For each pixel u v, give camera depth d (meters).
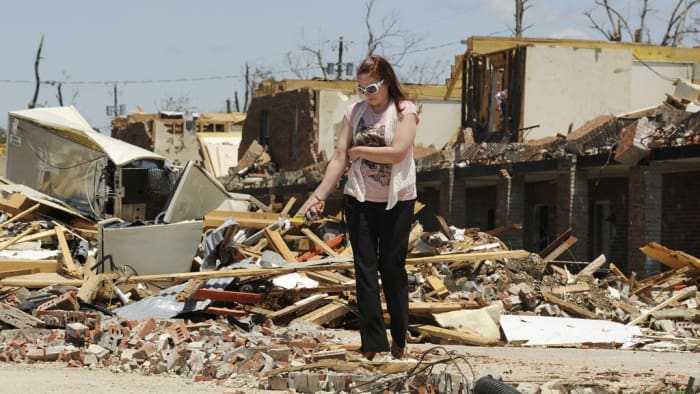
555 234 36.56
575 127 41.81
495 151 33.34
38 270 17.42
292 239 21.16
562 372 9.83
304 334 13.46
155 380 8.95
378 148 7.77
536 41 43.59
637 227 26.94
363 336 8.18
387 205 7.90
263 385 8.51
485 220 41.12
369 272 8.06
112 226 18.39
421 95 53.50
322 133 54.25
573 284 19.47
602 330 15.98
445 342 15.30
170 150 79.25
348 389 8.09
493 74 43.59
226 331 12.23
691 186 30.33
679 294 19.12
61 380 8.61
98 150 23.98
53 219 22.16
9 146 25.59
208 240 18.34
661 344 14.90
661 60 44.19
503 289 19.03
